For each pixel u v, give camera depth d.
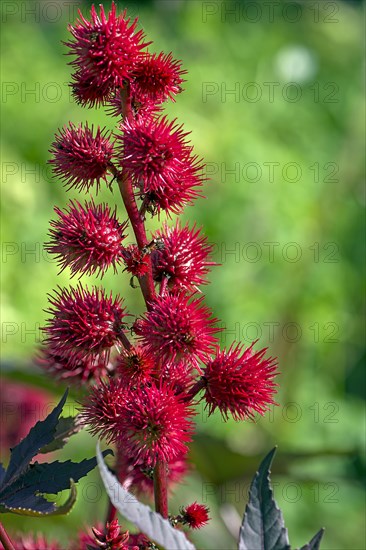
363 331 8.98
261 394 2.55
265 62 9.60
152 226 7.36
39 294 7.22
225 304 8.30
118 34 2.49
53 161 2.65
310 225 8.75
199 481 6.04
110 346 2.59
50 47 9.05
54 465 2.54
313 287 8.62
